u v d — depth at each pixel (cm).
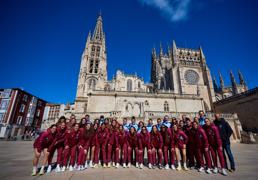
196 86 6044
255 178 668
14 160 1079
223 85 7856
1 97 5162
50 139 786
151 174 758
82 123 989
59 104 6888
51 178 667
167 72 7019
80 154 860
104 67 6694
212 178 686
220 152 792
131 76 7362
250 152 1584
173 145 916
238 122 3262
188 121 1020
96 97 4034
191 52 6912
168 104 4378
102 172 791
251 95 3909
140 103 4181
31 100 5953
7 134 4709
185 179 670
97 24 8194
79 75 6281
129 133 1009
